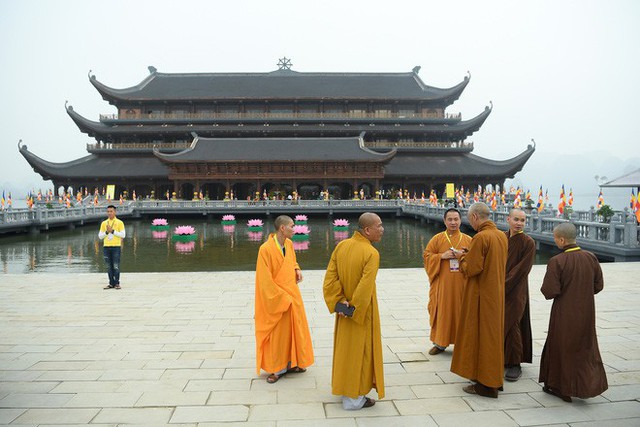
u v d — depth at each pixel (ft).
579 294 23.25
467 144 303.48
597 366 23.31
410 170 284.61
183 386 25.70
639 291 48.91
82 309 43.21
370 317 22.80
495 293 23.68
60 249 121.70
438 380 26.45
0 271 90.68
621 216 98.37
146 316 40.65
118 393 24.77
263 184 282.56
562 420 21.72
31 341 33.65
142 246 127.65
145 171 282.15
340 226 170.91
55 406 23.24
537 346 32.12
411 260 102.94
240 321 38.96
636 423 21.38
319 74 343.46
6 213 142.51
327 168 270.67
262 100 309.01
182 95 310.86
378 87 327.47
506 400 23.93
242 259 104.78
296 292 27.73
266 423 21.47
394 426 21.22
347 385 22.56
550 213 133.90
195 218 235.40
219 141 284.61
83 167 285.43
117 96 301.84
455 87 308.81
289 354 27.07
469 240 30.22
